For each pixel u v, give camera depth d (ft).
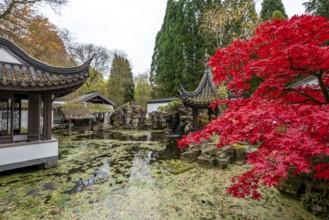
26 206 11.53
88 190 13.93
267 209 11.15
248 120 7.22
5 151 16.24
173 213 10.85
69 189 14.08
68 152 26.63
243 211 10.99
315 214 10.31
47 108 19.01
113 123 61.87
